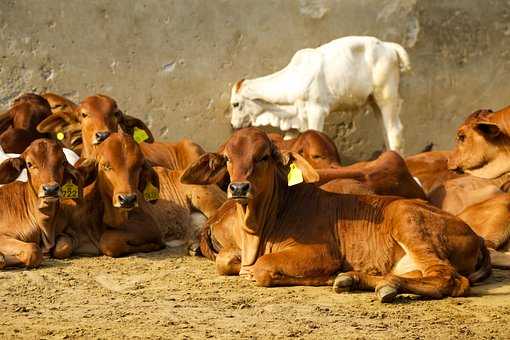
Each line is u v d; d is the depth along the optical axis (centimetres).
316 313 1063
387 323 1026
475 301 1112
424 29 1972
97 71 1864
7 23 1831
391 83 1872
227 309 1082
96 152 1375
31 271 1273
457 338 979
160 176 1515
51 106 1723
